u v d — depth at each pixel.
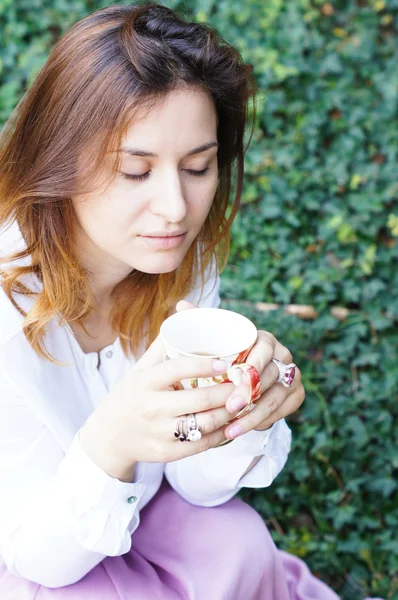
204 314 1.28
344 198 3.34
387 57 3.62
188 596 1.53
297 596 1.96
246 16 3.57
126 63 1.26
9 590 1.50
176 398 1.16
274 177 3.33
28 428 1.47
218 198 1.67
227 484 1.62
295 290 3.12
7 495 1.47
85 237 1.48
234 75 1.37
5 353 1.39
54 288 1.44
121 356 1.64
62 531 1.36
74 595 1.49
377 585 2.35
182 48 1.29
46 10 3.66
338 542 2.45
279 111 3.49
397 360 2.89
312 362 2.86
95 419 1.28
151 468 1.68
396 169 3.37
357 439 2.64
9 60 3.61
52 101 1.33
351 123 3.47
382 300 3.10
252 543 1.62
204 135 1.31
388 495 2.60
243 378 1.16
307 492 2.55
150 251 1.38
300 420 2.66
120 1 3.65
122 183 1.31
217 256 1.87
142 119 1.26
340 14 3.66
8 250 1.47
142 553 1.65
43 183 1.36
